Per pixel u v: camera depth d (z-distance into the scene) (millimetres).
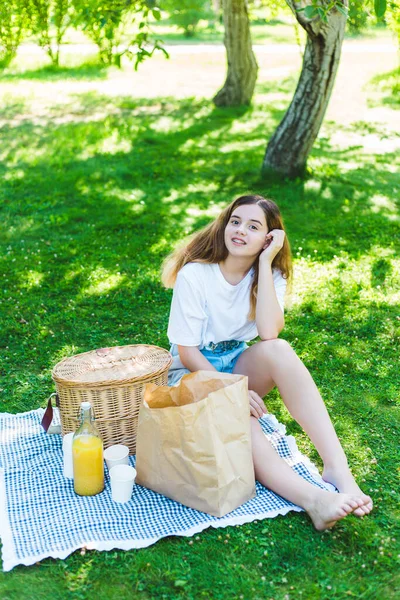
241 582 2469
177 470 2826
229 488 2797
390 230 6727
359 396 3846
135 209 7336
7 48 16719
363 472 3166
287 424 3598
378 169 8992
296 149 8258
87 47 20875
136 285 5375
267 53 20438
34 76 16188
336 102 13352
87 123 11219
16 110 12305
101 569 2533
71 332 4660
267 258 3279
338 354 4328
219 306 3307
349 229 6773
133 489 2984
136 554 2600
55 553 2570
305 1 7035
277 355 3088
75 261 5898
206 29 28641
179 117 12016
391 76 15367
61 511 2826
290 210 7410
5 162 9000
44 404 3766
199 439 2738
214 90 14883
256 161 9164
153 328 4754
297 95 8117
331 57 7805
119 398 3139
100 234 6613
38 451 3275
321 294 5191
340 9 4230
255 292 3357
